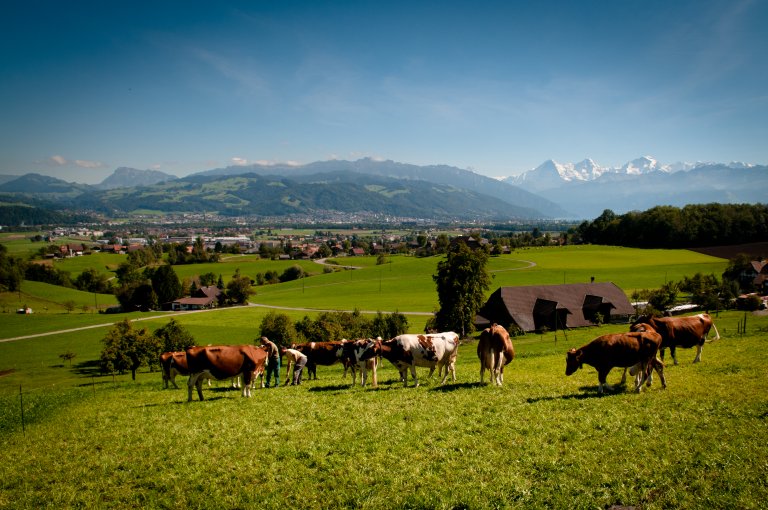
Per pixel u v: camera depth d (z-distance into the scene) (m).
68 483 14.20
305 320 77.12
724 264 147.12
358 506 11.71
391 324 77.00
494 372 23.25
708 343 34.09
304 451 15.11
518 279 137.12
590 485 11.94
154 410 21.91
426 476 12.89
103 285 187.75
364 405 20.00
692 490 11.42
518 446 14.41
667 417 15.98
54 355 82.06
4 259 170.12
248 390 23.61
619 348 19.45
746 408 16.42
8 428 22.98
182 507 12.37
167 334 71.50
